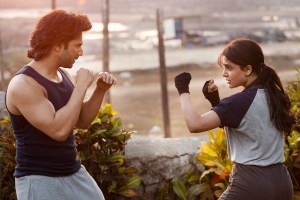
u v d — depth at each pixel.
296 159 4.36
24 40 37.22
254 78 3.27
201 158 4.41
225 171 4.29
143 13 66.44
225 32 47.66
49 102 2.86
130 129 17.16
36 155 2.88
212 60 32.59
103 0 13.88
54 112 2.85
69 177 2.98
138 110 20.28
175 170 4.57
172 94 23.80
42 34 2.86
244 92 3.21
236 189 3.22
